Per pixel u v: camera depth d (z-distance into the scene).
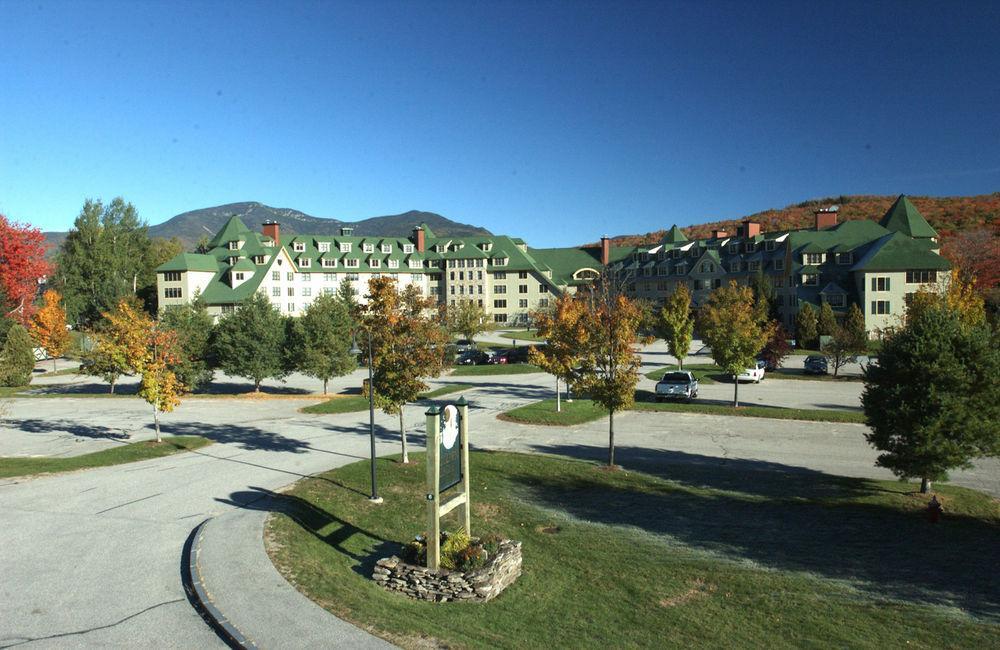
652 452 24.22
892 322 60.97
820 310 63.88
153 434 27.56
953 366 16.83
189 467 21.30
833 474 21.16
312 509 16.66
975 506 17.64
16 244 46.00
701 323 42.59
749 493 19.05
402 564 12.34
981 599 12.09
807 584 12.80
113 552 13.23
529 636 10.35
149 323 25.81
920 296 39.16
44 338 56.91
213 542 13.54
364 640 9.45
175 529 14.75
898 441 18.31
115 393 42.69
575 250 106.50
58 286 81.94
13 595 11.12
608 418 30.91
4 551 13.27
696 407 32.75
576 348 22.31
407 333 20.97
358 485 19.11
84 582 11.70
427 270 97.69
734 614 11.49
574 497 18.66
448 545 12.73
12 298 47.75
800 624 11.12
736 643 10.45
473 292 96.12
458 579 11.70
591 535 15.52
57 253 86.50
